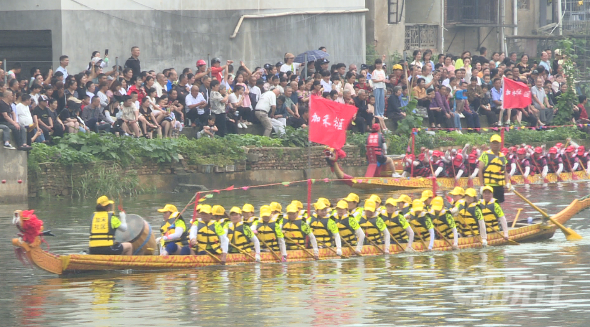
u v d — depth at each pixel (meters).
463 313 30.55
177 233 40.28
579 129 100.25
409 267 39.56
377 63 83.94
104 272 37.91
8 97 61.44
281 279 36.66
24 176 62.00
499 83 94.31
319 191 70.25
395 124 86.06
